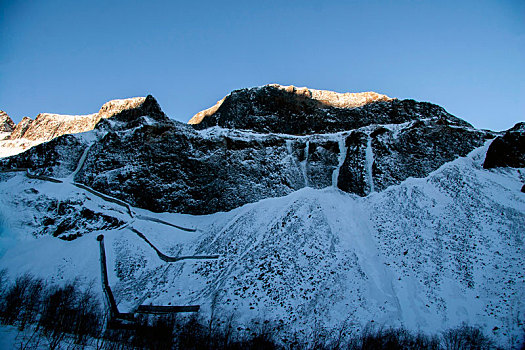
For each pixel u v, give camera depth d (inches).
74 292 1572.3
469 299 1373.0
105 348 1184.2
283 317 1352.1
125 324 1416.1
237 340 1238.3
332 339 1238.9
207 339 1207.6
